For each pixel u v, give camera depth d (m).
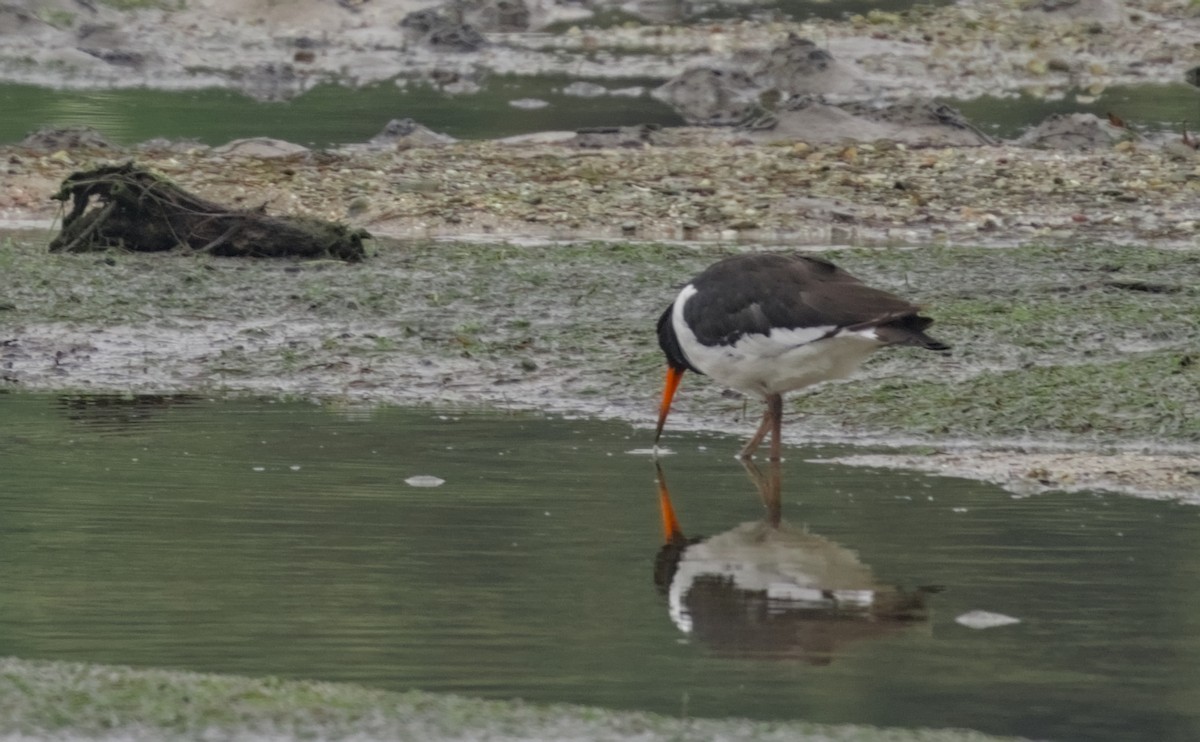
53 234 22.50
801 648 9.61
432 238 22.72
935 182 25.95
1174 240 22.98
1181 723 8.55
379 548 11.40
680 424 15.12
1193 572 10.97
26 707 8.38
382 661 9.30
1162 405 15.13
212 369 16.73
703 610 10.21
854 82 37.78
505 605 10.25
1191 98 36.72
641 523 12.07
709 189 25.20
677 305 13.99
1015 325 17.83
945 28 45.94
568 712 8.45
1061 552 11.38
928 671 9.25
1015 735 8.39
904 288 19.56
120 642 9.57
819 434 14.80
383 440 14.38
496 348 17.36
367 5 46.94
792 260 13.78
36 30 41.47
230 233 20.91
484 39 43.94
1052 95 37.25
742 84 37.53
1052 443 14.50
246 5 45.31
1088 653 9.54
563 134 29.62
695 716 8.55
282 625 9.84
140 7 44.84
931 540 11.66
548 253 21.33
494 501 12.57
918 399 15.45
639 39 45.34
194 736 8.07
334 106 34.19
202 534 11.66
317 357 17.08
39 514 12.11
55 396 15.77
